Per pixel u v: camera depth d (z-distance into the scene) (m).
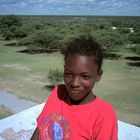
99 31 44.66
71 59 1.47
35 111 4.05
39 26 67.19
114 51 40.88
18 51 43.97
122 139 3.27
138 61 33.81
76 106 1.56
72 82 1.48
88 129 1.48
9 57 37.09
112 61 33.66
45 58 36.16
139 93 18.88
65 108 1.64
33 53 41.88
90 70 1.46
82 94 1.50
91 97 1.55
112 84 21.52
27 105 15.98
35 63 31.92
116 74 25.61
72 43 1.55
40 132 1.75
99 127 1.45
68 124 1.57
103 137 1.41
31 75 24.69
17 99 17.11
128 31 58.94
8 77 23.86
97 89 19.88
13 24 73.25
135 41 40.72
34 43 43.72
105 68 28.47
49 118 1.71
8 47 49.88
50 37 43.94
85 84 1.47
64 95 1.72
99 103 1.52
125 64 31.58
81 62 1.44
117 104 16.33
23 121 3.74
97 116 1.48
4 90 19.27
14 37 61.59
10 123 3.70
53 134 1.66
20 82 21.84
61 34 46.84
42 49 45.06
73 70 1.46
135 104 16.23
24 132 3.46
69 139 1.55
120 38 39.84
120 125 3.66
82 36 1.77
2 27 73.12
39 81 22.09
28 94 18.30
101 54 1.53
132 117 13.92
